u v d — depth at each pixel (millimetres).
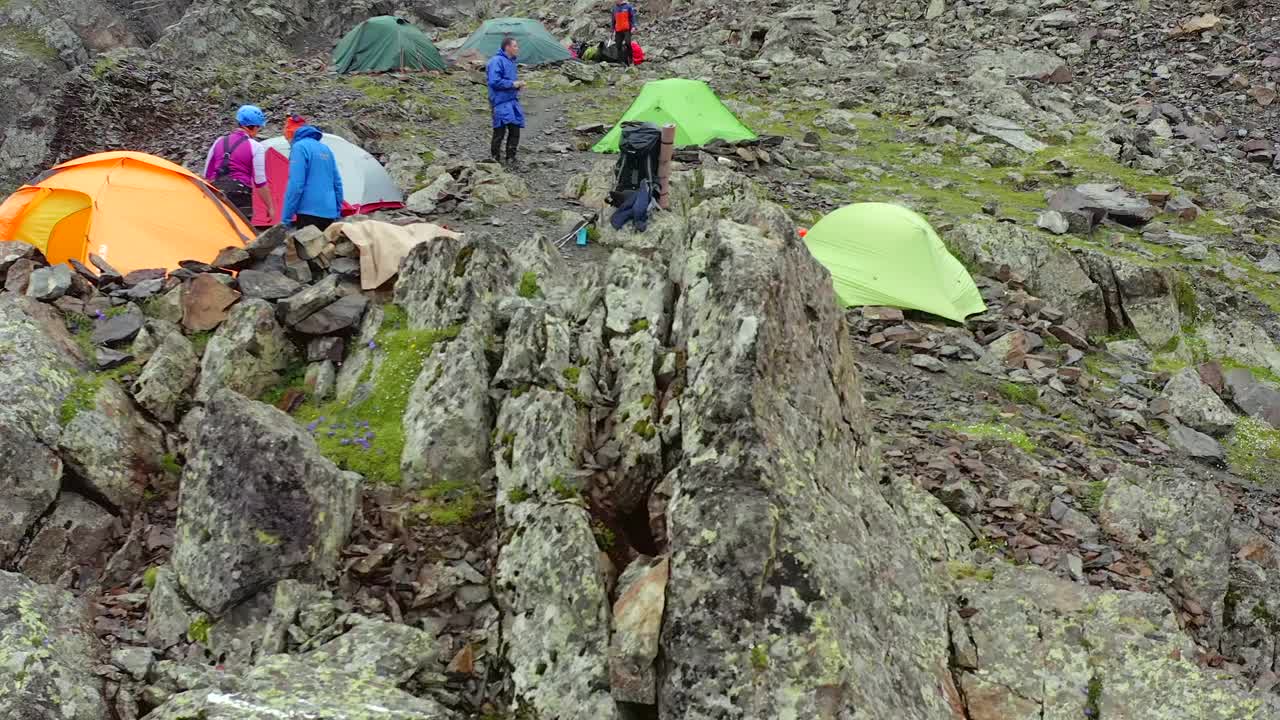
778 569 4793
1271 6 34281
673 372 6277
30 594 5273
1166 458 12758
